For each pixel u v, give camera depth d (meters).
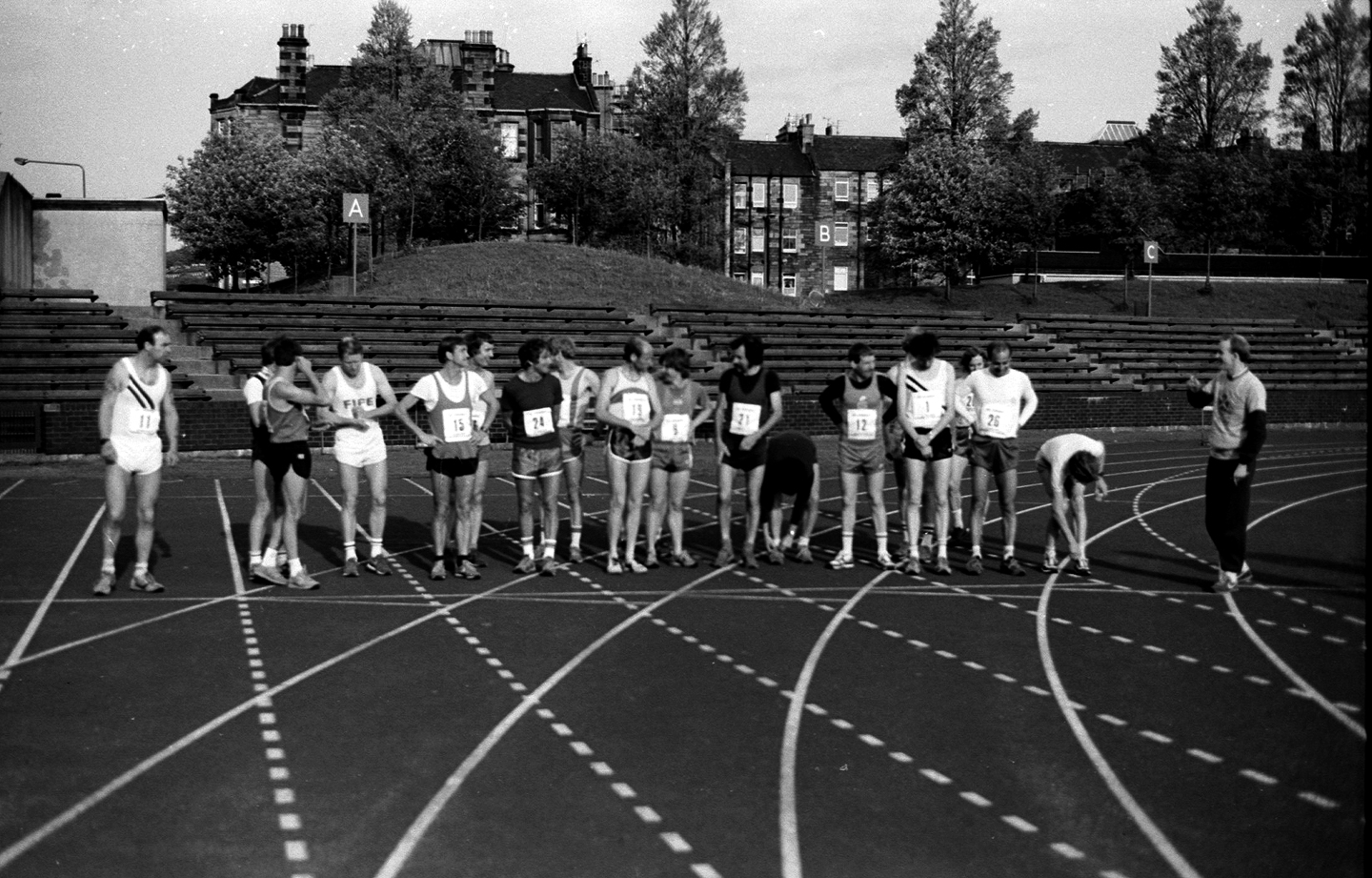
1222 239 55.50
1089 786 6.42
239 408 23.75
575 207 63.75
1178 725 7.46
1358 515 11.77
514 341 30.55
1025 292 58.47
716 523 16.34
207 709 7.67
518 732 7.27
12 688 8.09
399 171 55.50
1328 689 8.28
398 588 11.65
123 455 11.02
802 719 7.59
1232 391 11.59
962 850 5.57
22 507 16.48
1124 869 5.36
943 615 10.62
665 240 72.81
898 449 12.80
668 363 12.61
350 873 5.28
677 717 7.60
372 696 8.00
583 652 9.23
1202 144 54.47
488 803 6.12
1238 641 9.70
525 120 76.88
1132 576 12.55
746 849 5.56
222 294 31.56
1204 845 5.61
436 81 64.31
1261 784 6.43
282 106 74.12
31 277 31.16
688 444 12.86
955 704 7.94
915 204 60.78
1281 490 20.34
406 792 6.26
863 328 36.38
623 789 6.32
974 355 13.20
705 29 75.38
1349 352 39.81
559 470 12.48
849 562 12.96
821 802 6.17
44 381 23.06
